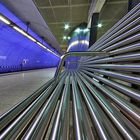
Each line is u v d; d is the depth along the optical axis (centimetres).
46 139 80
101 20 661
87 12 566
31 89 364
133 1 253
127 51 142
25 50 1146
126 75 128
